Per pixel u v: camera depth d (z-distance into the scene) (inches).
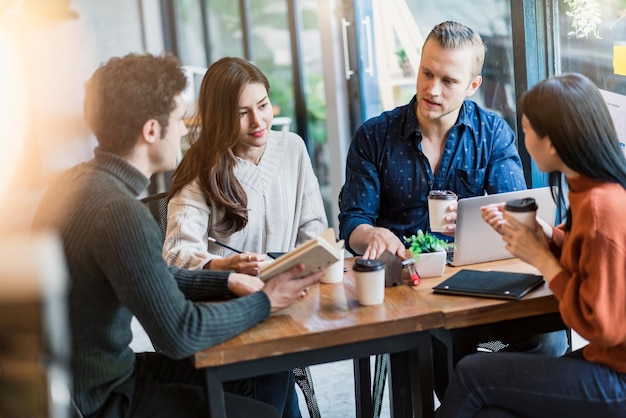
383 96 179.5
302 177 106.9
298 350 71.4
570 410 70.1
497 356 72.9
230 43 220.5
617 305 66.4
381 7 174.2
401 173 105.1
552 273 71.8
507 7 135.0
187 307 69.9
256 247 103.0
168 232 97.7
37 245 28.0
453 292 79.5
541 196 86.7
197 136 104.6
